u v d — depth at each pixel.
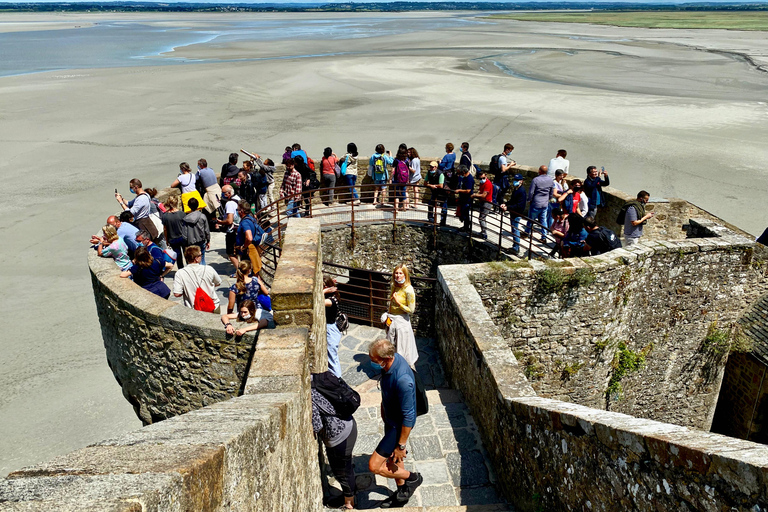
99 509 1.57
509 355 6.41
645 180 24.20
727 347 10.63
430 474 6.05
